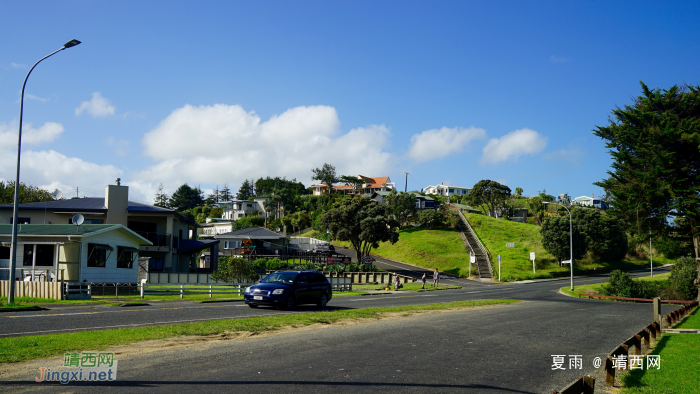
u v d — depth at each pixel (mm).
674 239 42250
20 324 12320
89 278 26812
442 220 93625
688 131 34281
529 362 9836
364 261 60750
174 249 41344
